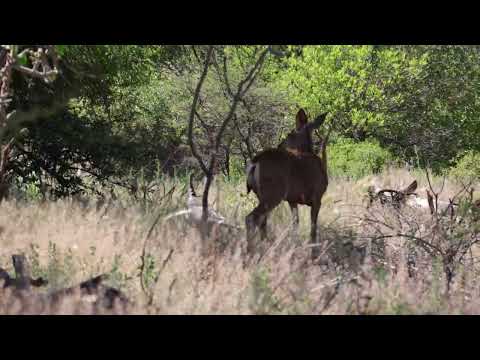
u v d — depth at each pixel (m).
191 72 50.38
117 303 15.46
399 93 64.31
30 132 31.88
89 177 35.81
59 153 33.38
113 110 38.00
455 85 70.75
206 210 22.34
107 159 33.66
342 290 17.86
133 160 34.16
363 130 62.75
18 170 33.12
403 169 51.03
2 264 19.25
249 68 48.91
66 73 30.72
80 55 29.83
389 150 67.31
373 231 25.45
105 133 33.72
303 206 29.12
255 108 50.66
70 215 24.64
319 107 57.19
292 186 23.95
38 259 18.84
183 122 50.62
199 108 50.94
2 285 16.02
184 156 49.16
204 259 19.16
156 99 49.56
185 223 23.69
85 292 15.71
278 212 27.02
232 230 23.03
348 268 20.42
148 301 15.84
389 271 20.30
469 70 70.69
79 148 33.16
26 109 31.42
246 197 30.42
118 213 25.83
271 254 19.42
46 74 15.70
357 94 58.91
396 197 30.25
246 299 16.78
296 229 23.25
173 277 17.62
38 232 21.78
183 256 19.19
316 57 57.69
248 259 19.59
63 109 32.06
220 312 16.17
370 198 30.17
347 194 33.84
